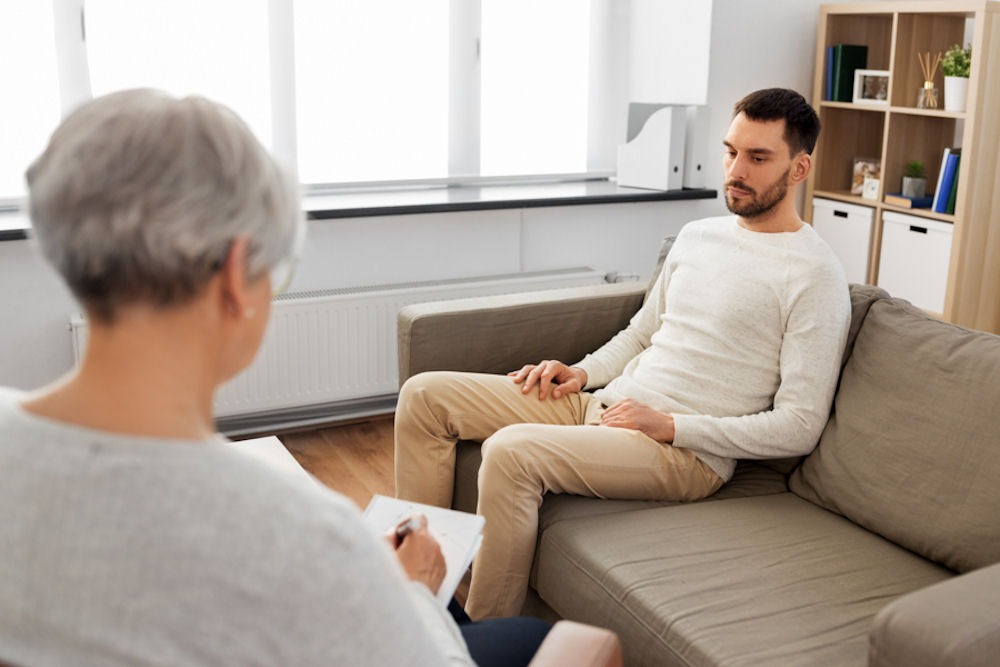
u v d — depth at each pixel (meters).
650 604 1.62
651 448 2.04
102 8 3.19
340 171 3.67
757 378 2.11
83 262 0.70
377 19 3.60
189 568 0.68
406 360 2.45
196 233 0.71
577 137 4.09
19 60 3.13
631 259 3.91
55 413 0.72
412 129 3.76
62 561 0.68
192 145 0.72
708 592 1.64
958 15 3.77
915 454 1.84
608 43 4.07
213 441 0.75
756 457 2.04
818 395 2.02
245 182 0.74
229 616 0.68
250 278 0.76
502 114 3.92
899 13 3.71
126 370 0.72
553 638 1.12
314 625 0.70
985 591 1.30
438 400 2.24
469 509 2.26
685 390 2.17
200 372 0.75
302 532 0.71
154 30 3.28
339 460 3.20
